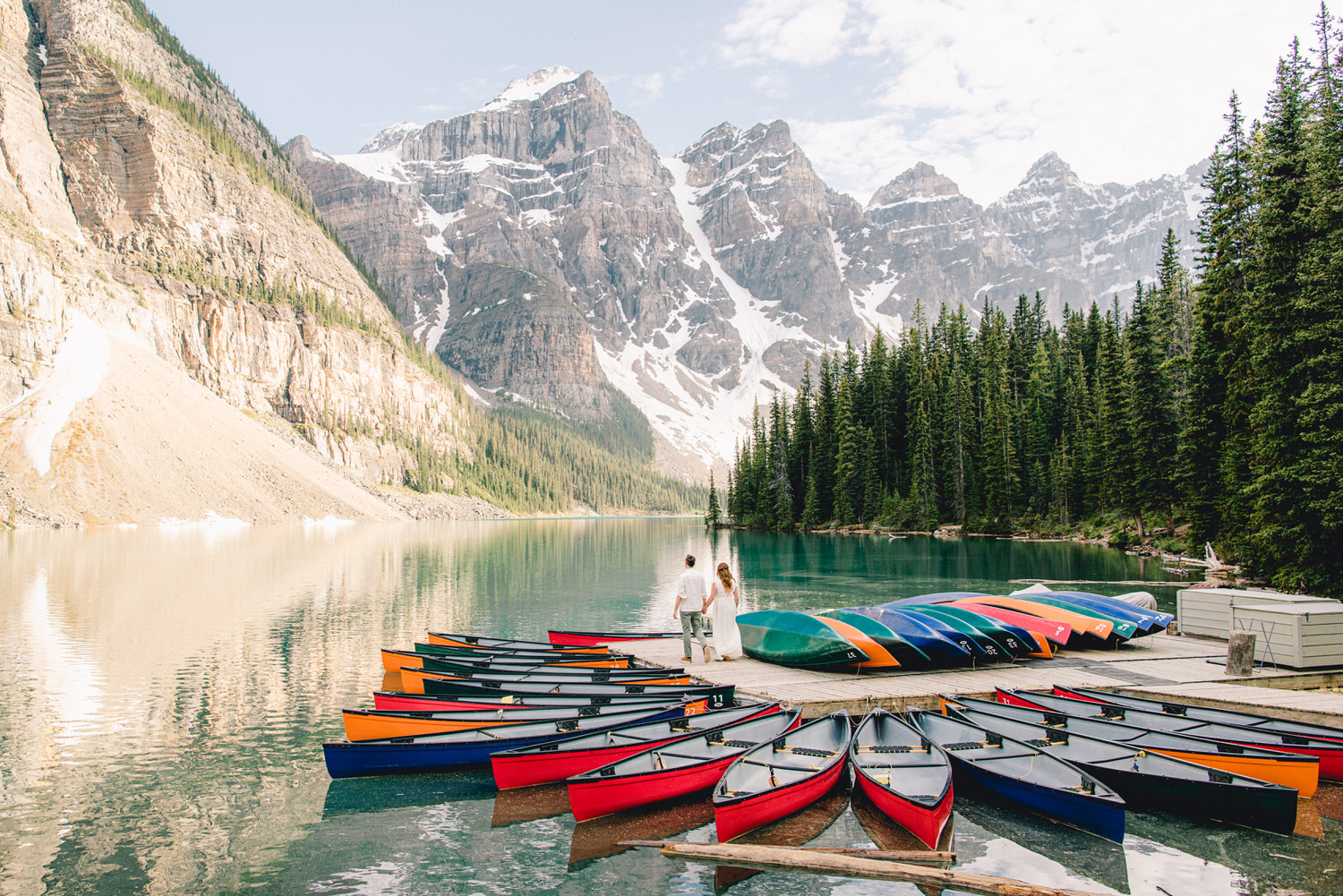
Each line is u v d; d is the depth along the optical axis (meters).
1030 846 11.61
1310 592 29.33
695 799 13.25
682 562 65.19
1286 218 32.38
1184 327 67.75
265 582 46.94
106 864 11.09
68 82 199.75
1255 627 20.28
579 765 13.80
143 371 138.75
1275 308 31.73
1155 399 60.44
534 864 11.13
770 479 127.81
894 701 16.98
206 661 24.73
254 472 138.50
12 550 67.50
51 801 13.46
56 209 181.75
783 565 57.53
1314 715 15.62
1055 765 12.95
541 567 61.66
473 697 17.80
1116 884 10.39
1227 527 42.81
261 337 198.88
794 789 11.89
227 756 15.80
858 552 70.06
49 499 103.12
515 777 13.47
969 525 90.19
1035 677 18.95
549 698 17.12
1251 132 40.88
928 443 99.12
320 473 165.50
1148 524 67.56
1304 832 11.95
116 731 17.44
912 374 106.88
